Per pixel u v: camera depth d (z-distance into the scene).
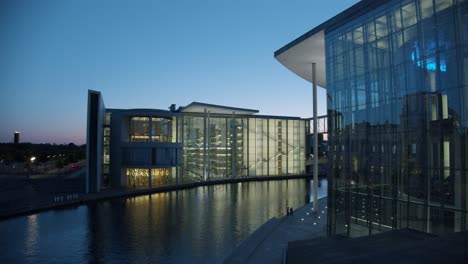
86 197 46.34
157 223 32.94
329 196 26.27
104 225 31.94
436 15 17.25
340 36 24.69
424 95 17.83
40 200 42.56
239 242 26.38
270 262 20.59
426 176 17.59
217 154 79.19
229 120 81.50
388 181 20.20
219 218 35.31
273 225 30.70
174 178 68.56
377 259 11.31
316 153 37.75
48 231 29.64
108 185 62.88
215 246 25.34
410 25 18.73
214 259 22.34
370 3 21.75
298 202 46.06
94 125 52.81
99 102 53.75
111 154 63.44
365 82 22.19
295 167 88.31
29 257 22.86
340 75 24.75
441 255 10.58
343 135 24.47
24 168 100.44
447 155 16.56
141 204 44.09
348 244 15.55
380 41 20.91
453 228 16.16
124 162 62.28
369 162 21.83
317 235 27.56
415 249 11.88
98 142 52.69
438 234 16.84
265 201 47.00
